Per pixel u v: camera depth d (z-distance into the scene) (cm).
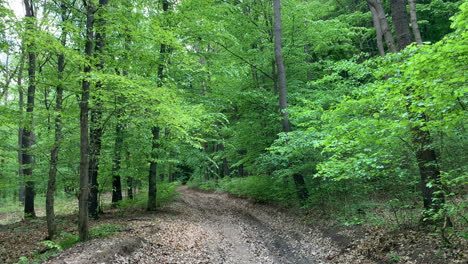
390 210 930
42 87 873
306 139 1080
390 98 548
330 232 955
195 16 1270
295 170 1220
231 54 1616
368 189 893
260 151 1658
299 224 1151
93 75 673
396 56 551
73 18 971
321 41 1584
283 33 1587
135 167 1369
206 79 1464
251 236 1062
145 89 700
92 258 625
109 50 905
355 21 2116
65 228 1093
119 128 1265
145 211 1483
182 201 2039
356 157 656
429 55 433
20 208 2181
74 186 1102
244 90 1734
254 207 1678
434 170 697
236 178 2584
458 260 539
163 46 1196
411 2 1202
